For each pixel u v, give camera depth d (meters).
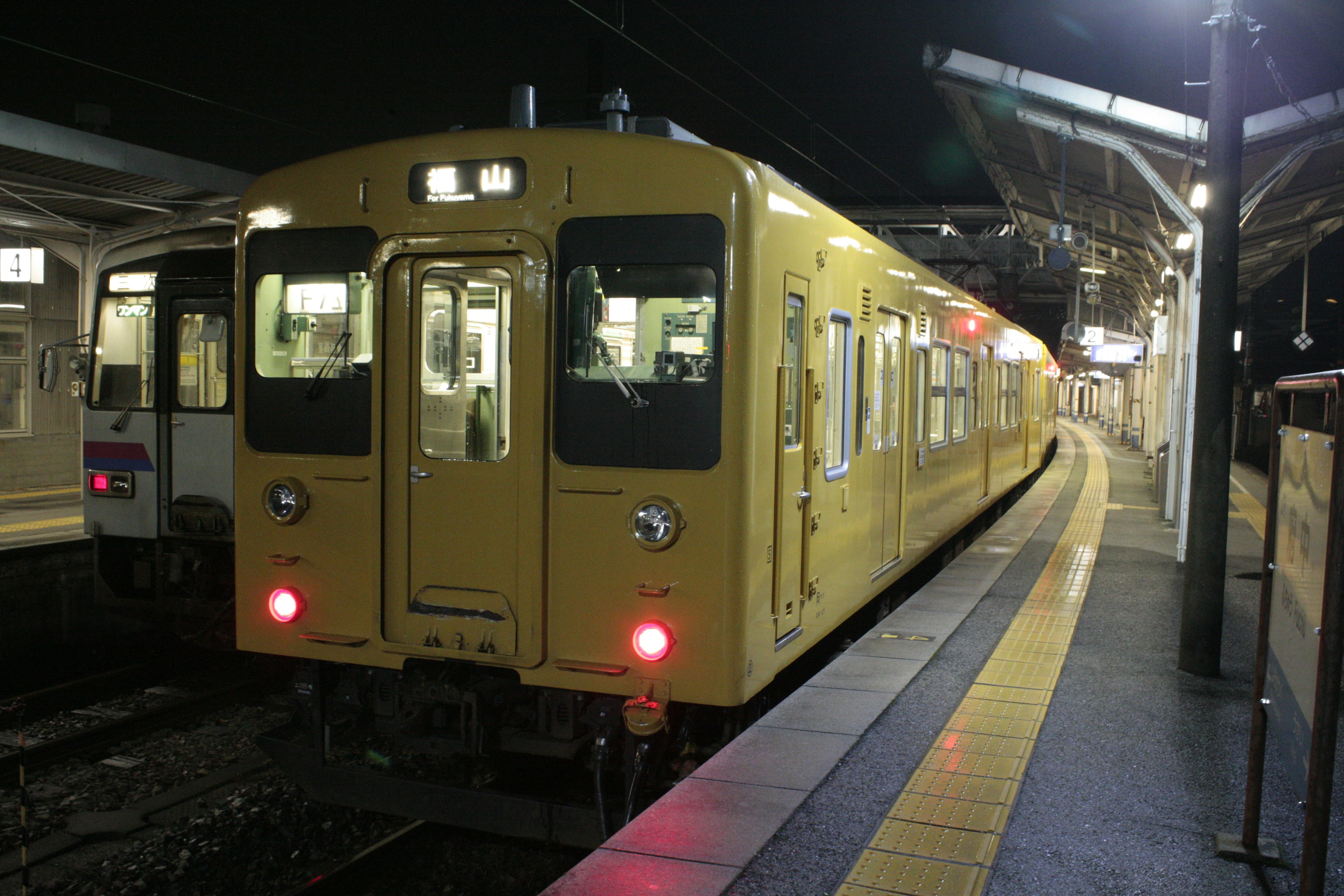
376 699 4.77
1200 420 5.78
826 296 5.19
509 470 4.31
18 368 14.38
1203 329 5.81
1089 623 7.10
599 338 4.22
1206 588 5.77
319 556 4.66
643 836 3.52
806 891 3.14
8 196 10.34
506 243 4.30
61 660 9.10
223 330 7.79
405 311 4.48
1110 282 23.38
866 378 6.17
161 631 9.97
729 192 4.06
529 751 4.50
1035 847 3.52
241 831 5.09
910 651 6.22
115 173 9.29
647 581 4.15
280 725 6.55
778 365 4.38
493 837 5.13
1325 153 9.10
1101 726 4.85
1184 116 9.04
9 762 6.23
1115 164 10.88
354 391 4.59
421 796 4.59
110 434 8.25
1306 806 2.80
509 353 4.36
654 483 4.13
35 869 4.90
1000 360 13.21
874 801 3.87
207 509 7.85
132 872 4.75
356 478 4.57
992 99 9.67
